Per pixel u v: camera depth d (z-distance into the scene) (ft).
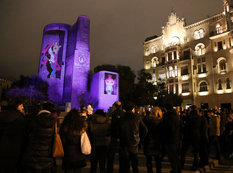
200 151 20.56
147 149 16.07
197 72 144.15
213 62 135.74
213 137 25.25
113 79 163.22
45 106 12.42
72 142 11.30
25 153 10.89
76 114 11.84
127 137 13.88
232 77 123.75
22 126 11.60
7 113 11.64
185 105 142.82
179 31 161.48
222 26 134.10
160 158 16.83
